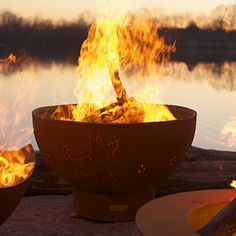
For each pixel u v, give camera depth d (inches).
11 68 1090.1
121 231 112.2
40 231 111.3
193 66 1357.0
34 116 116.6
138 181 111.4
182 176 137.6
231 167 140.5
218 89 629.3
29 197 137.3
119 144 105.3
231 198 85.4
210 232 73.2
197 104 454.3
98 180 110.6
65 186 138.5
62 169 113.4
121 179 109.8
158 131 106.9
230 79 860.0
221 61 1836.9
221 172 139.6
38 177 137.1
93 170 108.8
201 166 140.0
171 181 136.9
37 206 129.0
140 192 118.3
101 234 110.3
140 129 105.4
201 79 847.1
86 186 113.8
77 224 116.8
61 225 115.7
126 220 118.4
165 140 108.3
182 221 75.5
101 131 105.0
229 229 73.0
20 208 127.1
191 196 86.7
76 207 122.2
